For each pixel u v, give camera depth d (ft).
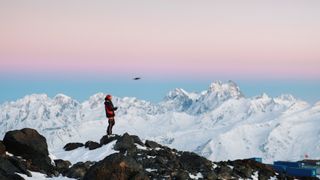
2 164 107.14
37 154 120.06
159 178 113.39
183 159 130.41
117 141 142.10
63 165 124.47
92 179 97.45
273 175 136.98
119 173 97.55
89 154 141.18
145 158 127.85
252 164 140.77
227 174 123.75
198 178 118.21
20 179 104.63
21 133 120.16
